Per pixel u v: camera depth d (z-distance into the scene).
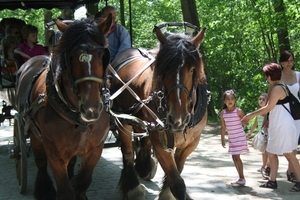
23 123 5.78
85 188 4.86
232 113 6.45
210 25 15.97
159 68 4.19
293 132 6.14
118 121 5.23
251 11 13.16
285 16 12.00
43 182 5.62
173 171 4.72
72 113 4.27
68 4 9.22
